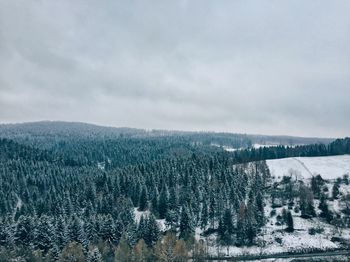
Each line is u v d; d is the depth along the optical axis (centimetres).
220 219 17688
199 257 13825
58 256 13075
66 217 17412
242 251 16012
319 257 15312
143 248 13275
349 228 17988
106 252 13662
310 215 19012
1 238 13538
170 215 17450
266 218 18538
